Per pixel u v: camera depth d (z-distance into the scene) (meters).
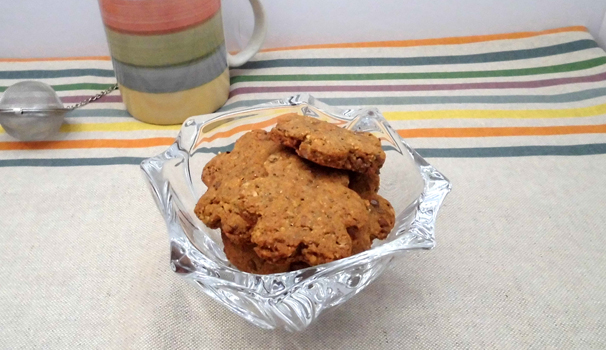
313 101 0.27
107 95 0.35
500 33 0.41
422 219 0.20
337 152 0.19
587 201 0.27
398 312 0.22
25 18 0.38
